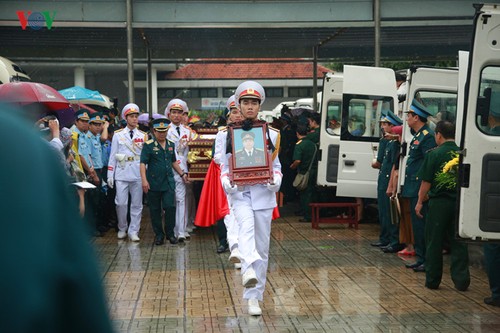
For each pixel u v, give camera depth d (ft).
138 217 38.06
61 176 3.09
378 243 35.29
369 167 41.57
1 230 2.86
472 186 21.44
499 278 22.79
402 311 22.33
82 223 3.10
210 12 48.65
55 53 71.00
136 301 23.90
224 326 20.75
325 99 43.91
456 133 29.84
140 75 124.36
